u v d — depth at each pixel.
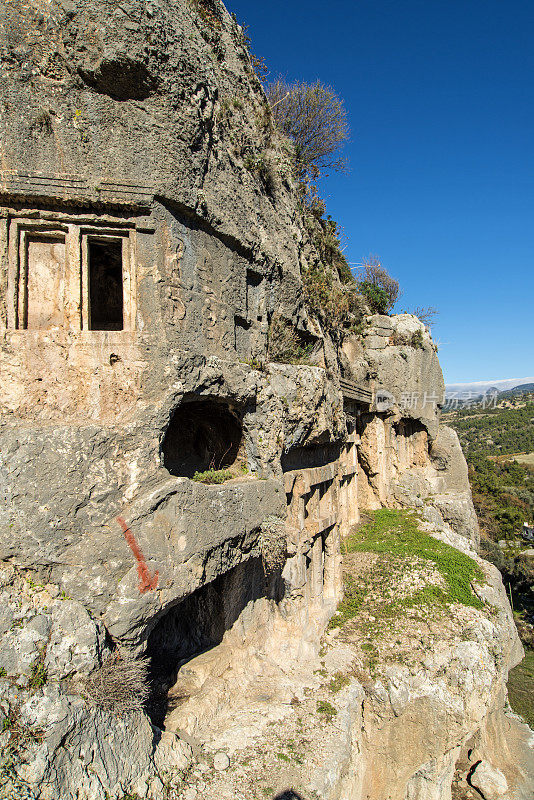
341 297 16.92
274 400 9.96
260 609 10.95
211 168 8.69
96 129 7.17
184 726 8.24
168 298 7.68
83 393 7.15
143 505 6.88
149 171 7.42
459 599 14.80
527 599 35.03
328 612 13.23
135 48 6.95
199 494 7.60
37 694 5.77
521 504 55.25
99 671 6.23
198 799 6.96
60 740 5.68
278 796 7.35
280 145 13.37
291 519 11.43
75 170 7.11
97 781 5.92
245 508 8.70
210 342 8.62
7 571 6.27
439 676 11.37
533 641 27.73
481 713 11.52
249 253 10.00
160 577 6.87
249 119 10.56
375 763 10.90
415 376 23.30
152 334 7.48
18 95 6.89
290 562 11.27
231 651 10.07
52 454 6.53
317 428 11.91
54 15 6.84
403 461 25.41
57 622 6.17
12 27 6.80
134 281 7.50
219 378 8.38
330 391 13.70
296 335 13.15
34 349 7.04
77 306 7.25
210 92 8.35
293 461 11.83
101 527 6.67
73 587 6.40
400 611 13.95
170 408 7.44
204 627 10.52
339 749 8.55
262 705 9.55
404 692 10.83
